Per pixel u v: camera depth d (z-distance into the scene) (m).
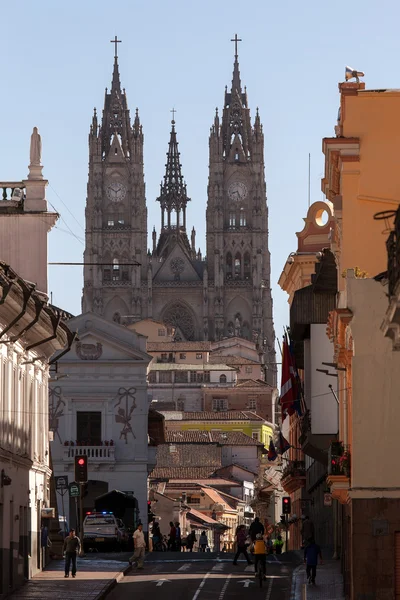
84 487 76.50
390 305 33.38
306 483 96.81
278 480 151.25
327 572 61.69
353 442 44.44
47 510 63.28
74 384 110.94
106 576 60.69
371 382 44.66
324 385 61.38
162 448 186.38
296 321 66.69
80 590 53.69
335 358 53.06
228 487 179.50
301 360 85.25
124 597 53.38
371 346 44.81
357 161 52.34
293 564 71.56
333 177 56.41
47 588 54.56
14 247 64.62
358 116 52.78
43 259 64.62
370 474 44.19
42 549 65.25
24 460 56.88
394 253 33.44
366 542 43.91
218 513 167.50
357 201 52.22
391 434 44.34
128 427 110.94
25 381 58.31
